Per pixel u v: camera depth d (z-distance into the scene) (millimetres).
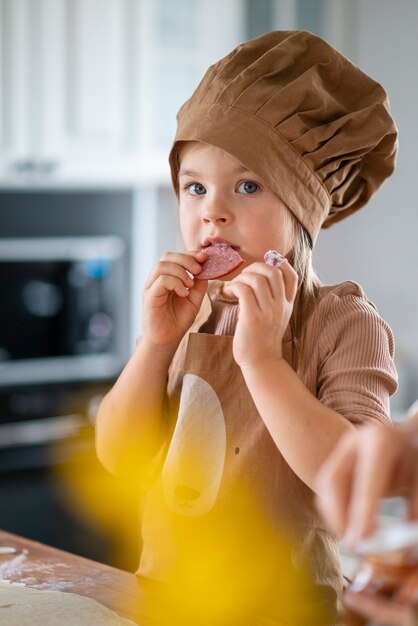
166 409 1425
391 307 4035
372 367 1259
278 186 1276
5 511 3154
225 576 1282
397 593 641
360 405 1210
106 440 1412
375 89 1358
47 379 3576
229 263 1286
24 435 3279
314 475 1138
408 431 673
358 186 1465
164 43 3592
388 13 3908
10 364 3551
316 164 1315
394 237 4004
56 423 3373
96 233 3875
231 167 1281
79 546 3246
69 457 3260
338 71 1347
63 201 3785
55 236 3773
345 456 681
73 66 3398
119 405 1395
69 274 3697
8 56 3258
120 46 3490
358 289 1372
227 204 1287
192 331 1436
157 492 1363
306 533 1271
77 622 1089
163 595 1189
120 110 3531
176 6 3600
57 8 3332
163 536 1331
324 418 1150
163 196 4047
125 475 1434
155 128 3633
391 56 3918
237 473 1287
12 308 3570
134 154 3582
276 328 1182
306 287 1345
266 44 1355
